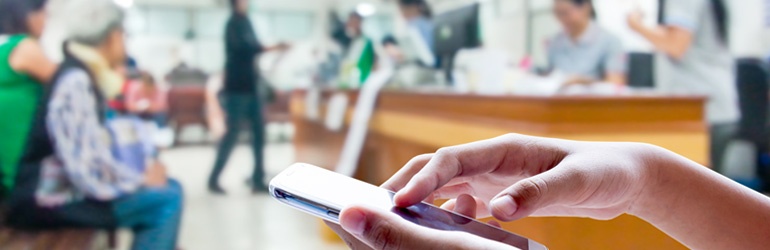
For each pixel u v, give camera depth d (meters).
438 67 3.21
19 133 2.09
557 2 3.16
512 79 2.97
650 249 1.03
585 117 1.44
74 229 2.04
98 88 2.30
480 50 3.10
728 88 2.79
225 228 2.58
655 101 1.51
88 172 2.11
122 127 2.32
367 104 2.48
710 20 2.74
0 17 2.13
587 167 0.40
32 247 1.92
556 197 0.37
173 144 4.34
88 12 2.29
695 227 0.48
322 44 5.46
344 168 2.57
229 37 3.52
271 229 2.61
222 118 3.59
